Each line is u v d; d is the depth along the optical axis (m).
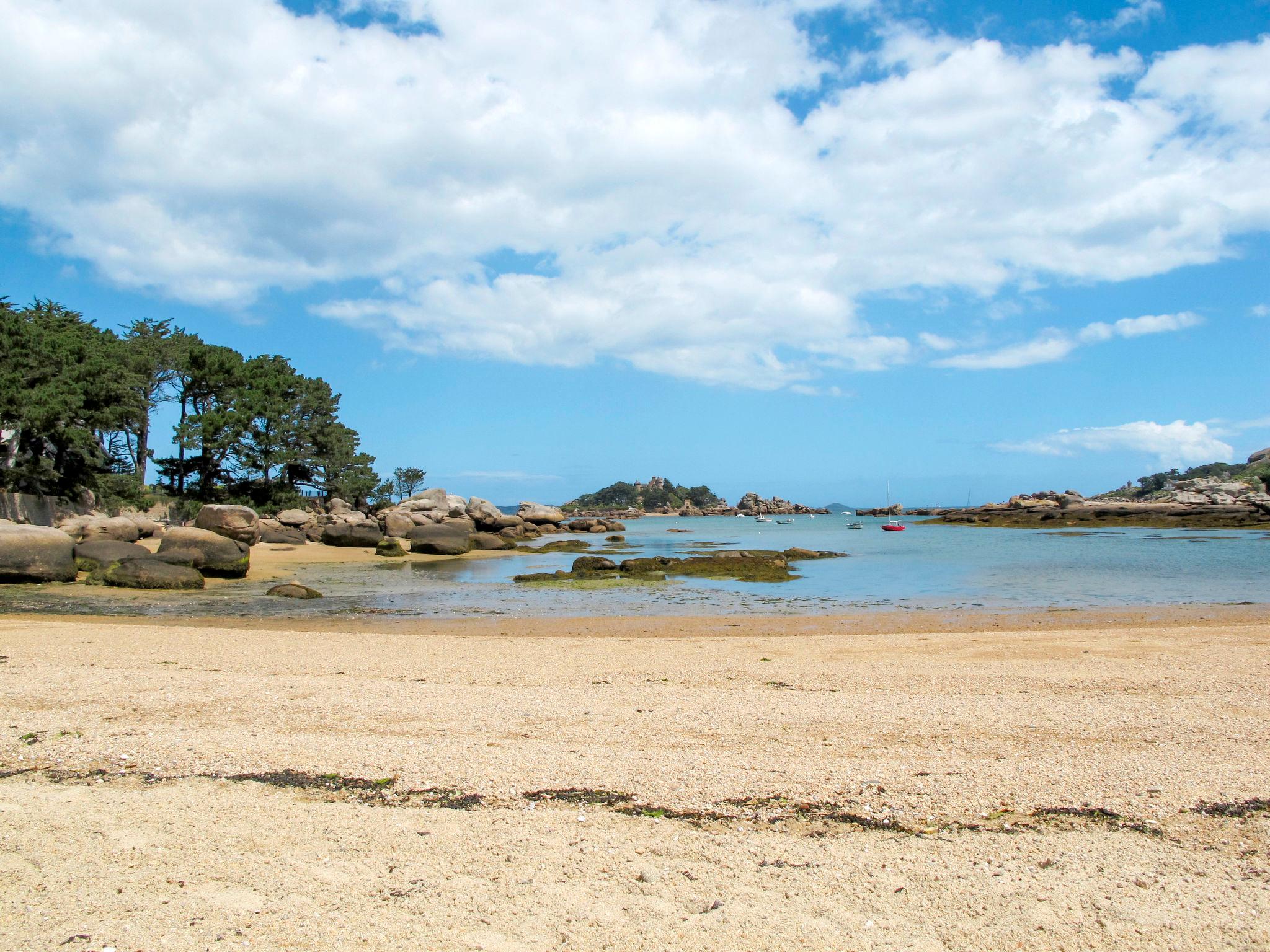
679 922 4.78
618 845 5.84
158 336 69.50
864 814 6.42
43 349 48.00
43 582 28.14
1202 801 6.61
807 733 8.82
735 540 69.12
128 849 5.72
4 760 7.72
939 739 8.57
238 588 29.02
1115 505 93.94
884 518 177.25
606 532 85.50
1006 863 5.53
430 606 24.80
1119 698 10.66
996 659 14.46
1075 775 7.25
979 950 4.50
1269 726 9.00
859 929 4.70
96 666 13.25
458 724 9.24
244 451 64.19
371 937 4.60
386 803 6.68
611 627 20.44
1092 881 5.25
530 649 16.03
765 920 4.78
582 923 4.77
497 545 51.47
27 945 4.45
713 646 16.44
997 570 37.53
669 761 7.75
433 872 5.41
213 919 4.78
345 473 74.19
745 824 6.25
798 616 22.38
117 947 4.46
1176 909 4.90
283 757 7.82
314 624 20.86
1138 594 27.33
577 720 9.43
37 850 5.70
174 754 7.91
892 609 23.92
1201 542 58.84
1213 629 18.36
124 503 56.41
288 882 5.25
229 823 6.19
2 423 45.19
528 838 5.97
